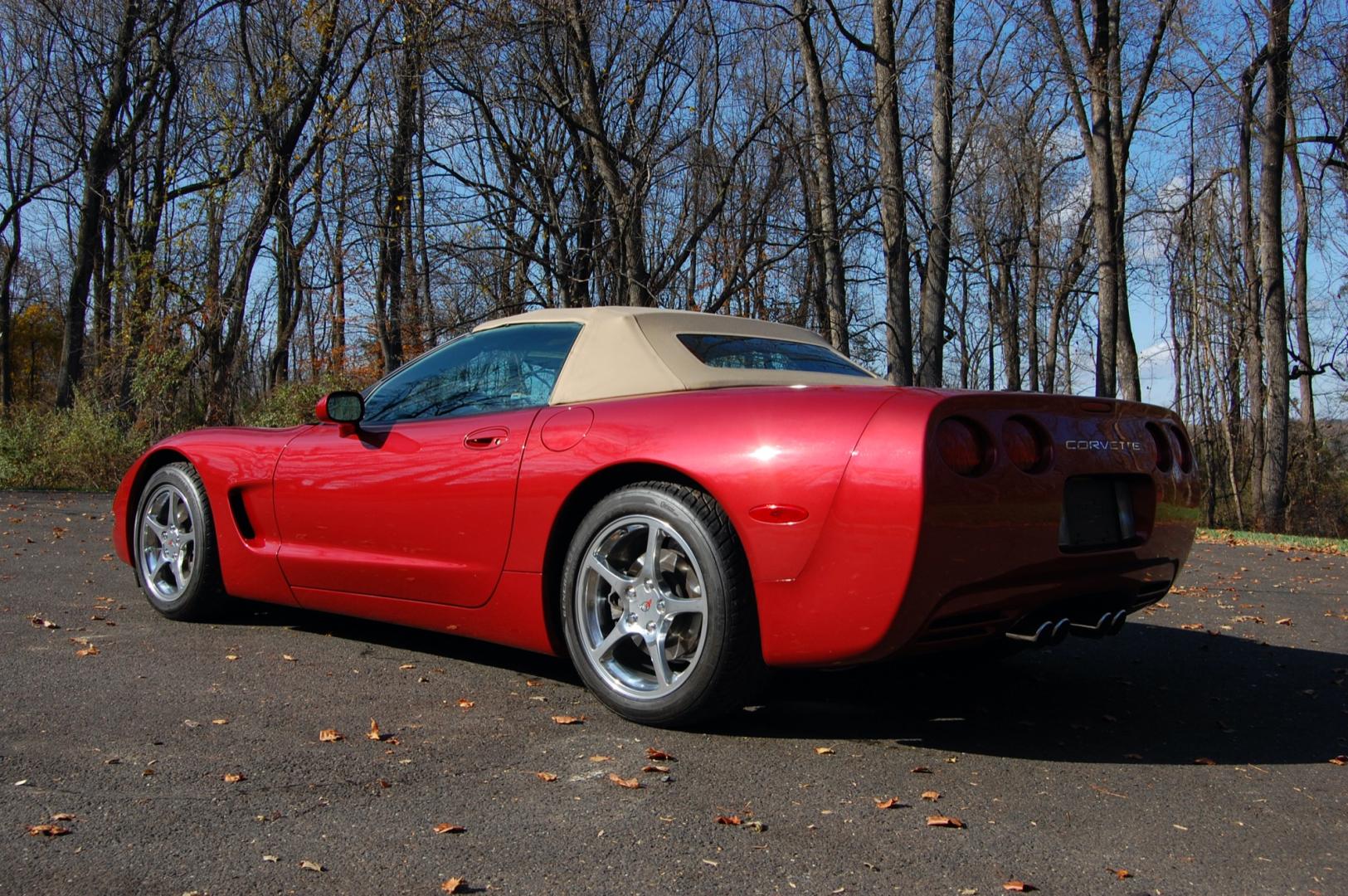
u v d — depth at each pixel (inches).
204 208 716.0
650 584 124.5
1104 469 124.9
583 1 544.7
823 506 111.0
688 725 124.8
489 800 99.8
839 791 105.3
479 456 142.9
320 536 165.3
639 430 127.1
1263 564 344.2
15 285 1904.5
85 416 576.7
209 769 106.9
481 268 563.5
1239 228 1218.0
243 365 914.1
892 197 587.8
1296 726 137.9
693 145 595.8
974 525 109.7
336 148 666.8
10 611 190.9
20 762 107.3
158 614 192.4
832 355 164.1
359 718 127.3
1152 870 88.2
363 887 80.3
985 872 86.4
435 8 520.7
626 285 572.1
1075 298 1614.2
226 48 866.1
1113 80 829.2
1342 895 84.1
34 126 1133.1
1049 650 188.2
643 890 80.7
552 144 639.1
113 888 79.0
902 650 111.2
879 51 578.9
